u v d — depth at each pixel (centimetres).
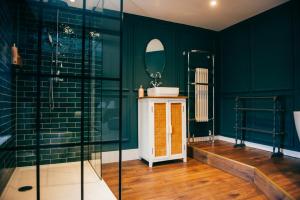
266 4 307
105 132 317
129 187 224
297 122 241
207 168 291
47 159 280
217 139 418
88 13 208
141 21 349
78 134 295
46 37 277
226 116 409
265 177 211
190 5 311
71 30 294
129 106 337
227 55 407
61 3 255
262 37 337
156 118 299
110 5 308
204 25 393
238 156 287
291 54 295
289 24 298
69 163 291
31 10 271
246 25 366
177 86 381
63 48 290
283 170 229
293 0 292
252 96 354
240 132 374
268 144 325
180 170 281
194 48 399
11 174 242
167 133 304
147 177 254
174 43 379
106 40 321
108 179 247
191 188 223
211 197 202
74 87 294
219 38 421
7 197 194
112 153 320
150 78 357
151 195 206
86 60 299
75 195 202
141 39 350
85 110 294
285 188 184
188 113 382
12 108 246
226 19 363
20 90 266
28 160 271
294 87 291
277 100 313
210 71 415
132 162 318
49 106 279
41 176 251
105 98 319
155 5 310
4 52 205
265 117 332
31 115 272
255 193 212
